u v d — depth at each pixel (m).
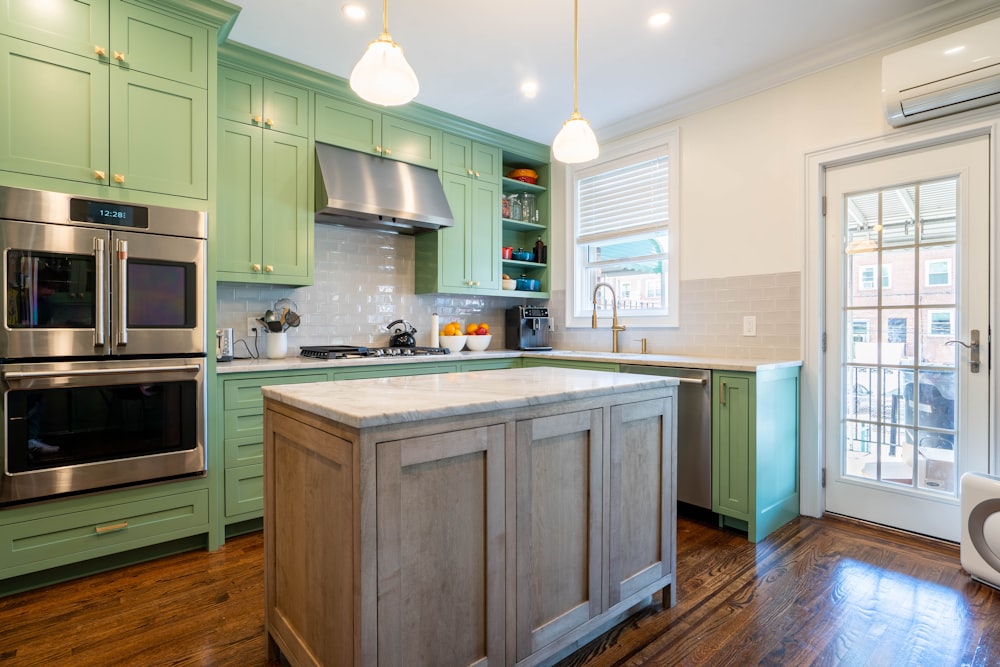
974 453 2.46
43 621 1.88
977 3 2.36
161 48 2.33
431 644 1.31
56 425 2.09
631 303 4.00
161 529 2.36
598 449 1.71
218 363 2.77
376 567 1.20
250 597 2.05
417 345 4.02
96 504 2.20
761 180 3.12
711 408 2.79
